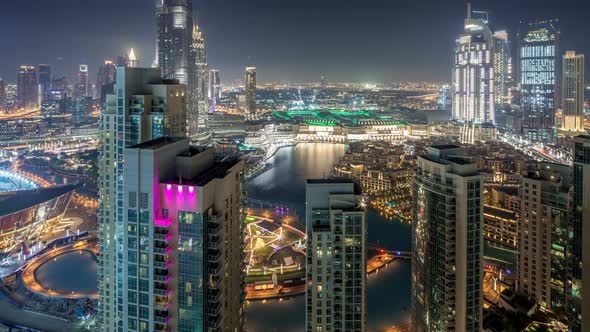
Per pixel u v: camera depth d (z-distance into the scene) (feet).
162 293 517.14
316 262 595.06
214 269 519.19
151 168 508.12
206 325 522.06
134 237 522.88
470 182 655.35
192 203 504.43
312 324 599.57
